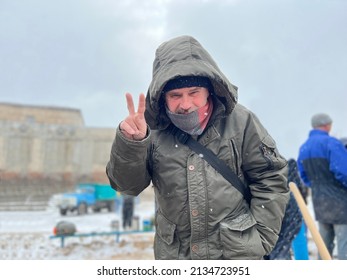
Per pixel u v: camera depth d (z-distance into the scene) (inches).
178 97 86.8
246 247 83.8
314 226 134.7
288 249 153.1
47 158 1732.3
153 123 92.2
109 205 792.9
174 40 89.3
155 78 87.4
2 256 346.6
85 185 812.6
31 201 1105.4
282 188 89.9
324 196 207.5
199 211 84.9
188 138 88.3
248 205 91.4
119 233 416.8
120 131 82.4
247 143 89.3
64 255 357.7
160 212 92.1
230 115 90.9
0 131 1700.3
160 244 92.3
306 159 213.3
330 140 206.1
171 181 86.8
